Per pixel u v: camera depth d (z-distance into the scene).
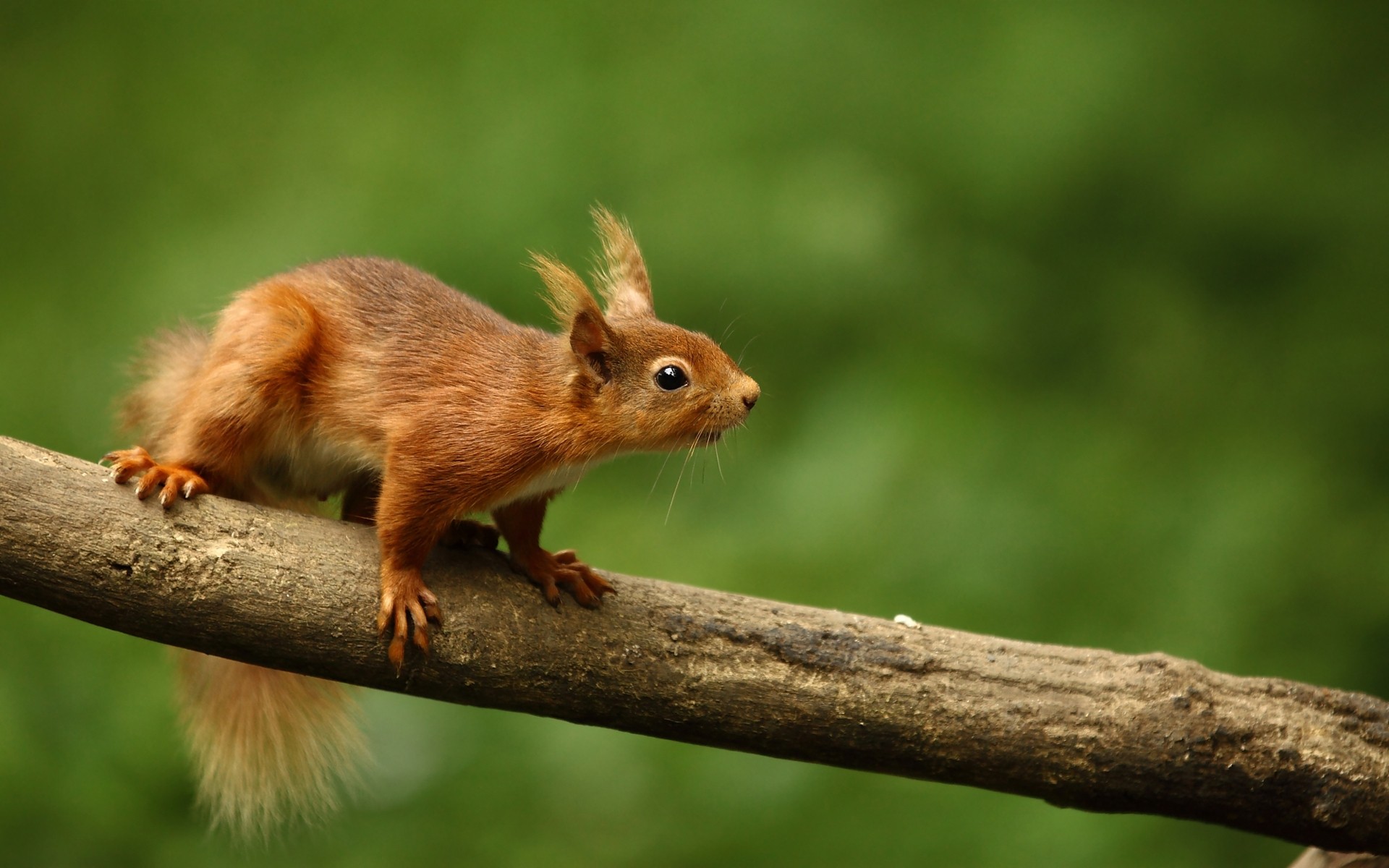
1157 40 14.73
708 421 7.47
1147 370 13.41
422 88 15.06
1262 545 11.80
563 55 15.02
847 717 6.87
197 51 15.88
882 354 13.11
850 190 13.79
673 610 7.08
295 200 14.17
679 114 14.34
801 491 12.30
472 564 7.12
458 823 10.31
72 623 10.91
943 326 13.27
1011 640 7.28
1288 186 14.06
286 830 9.48
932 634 7.22
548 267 7.51
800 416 12.97
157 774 10.09
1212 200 14.10
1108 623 11.38
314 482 7.91
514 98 14.67
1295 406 13.04
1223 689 7.04
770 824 10.28
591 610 6.99
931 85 14.55
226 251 13.68
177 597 6.31
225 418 7.22
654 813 10.38
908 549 11.78
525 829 10.27
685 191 13.83
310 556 6.62
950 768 6.94
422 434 6.99
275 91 15.46
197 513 6.56
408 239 13.50
